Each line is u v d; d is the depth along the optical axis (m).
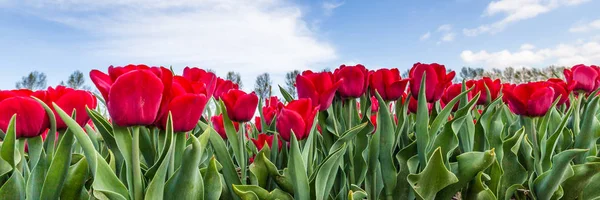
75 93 0.73
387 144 0.96
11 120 0.68
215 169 0.75
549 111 1.03
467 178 0.90
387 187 0.95
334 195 0.96
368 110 0.96
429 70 0.94
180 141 0.73
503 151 1.03
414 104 1.09
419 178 0.88
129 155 0.68
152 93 0.63
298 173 0.79
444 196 0.92
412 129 1.18
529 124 1.01
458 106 1.13
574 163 1.11
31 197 0.72
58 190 0.71
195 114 0.69
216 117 1.10
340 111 1.00
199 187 0.72
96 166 0.65
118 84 0.62
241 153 0.85
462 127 1.02
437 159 0.85
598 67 1.29
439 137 0.95
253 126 1.33
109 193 0.66
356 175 0.96
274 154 0.94
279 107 0.92
